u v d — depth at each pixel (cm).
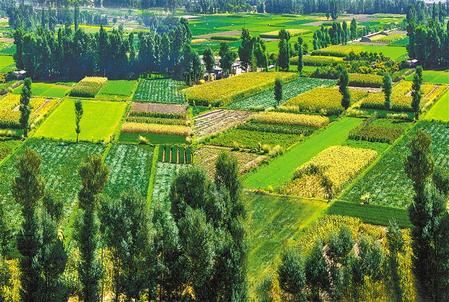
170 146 14950
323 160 13288
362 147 14650
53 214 7581
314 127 16625
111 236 6956
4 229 7481
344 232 7431
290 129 16325
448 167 13238
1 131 15700
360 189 11925
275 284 7544
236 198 7625
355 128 16138
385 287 7262
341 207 10919
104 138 15538
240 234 6888
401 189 11900
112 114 18112
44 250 6769
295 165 13500
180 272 6844
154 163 13562
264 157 14000
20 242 6762
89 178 7569
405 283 7462
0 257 7594
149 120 17325
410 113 18088
